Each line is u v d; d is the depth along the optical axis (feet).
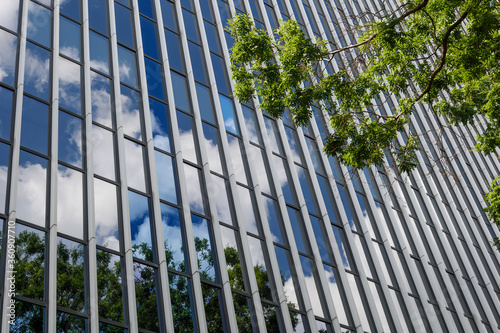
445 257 110.11
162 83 83.35
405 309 90.53
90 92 71.67
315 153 97.71
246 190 82.23
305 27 122.42
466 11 54.70
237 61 61.67
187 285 66.03
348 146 59.98
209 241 71.87
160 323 61.36
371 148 59.06
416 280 96.12
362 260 90.33
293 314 74.38
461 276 108.37
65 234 59.00
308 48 59.36
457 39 59.26
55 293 54.24
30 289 53.31
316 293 79.20
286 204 85.76
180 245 68.49
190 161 77.77
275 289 74.64
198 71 90.38
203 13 99.40
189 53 90.79
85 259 59.31
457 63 60.49
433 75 57.36
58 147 64.28
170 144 77.46
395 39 56.95
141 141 74.23
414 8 54.70
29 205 57.98
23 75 65.92
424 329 90.02
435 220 114.01
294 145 95.76
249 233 77.36
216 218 73.82
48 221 58.70
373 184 104.63
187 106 84.33
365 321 82.48
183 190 72.79
